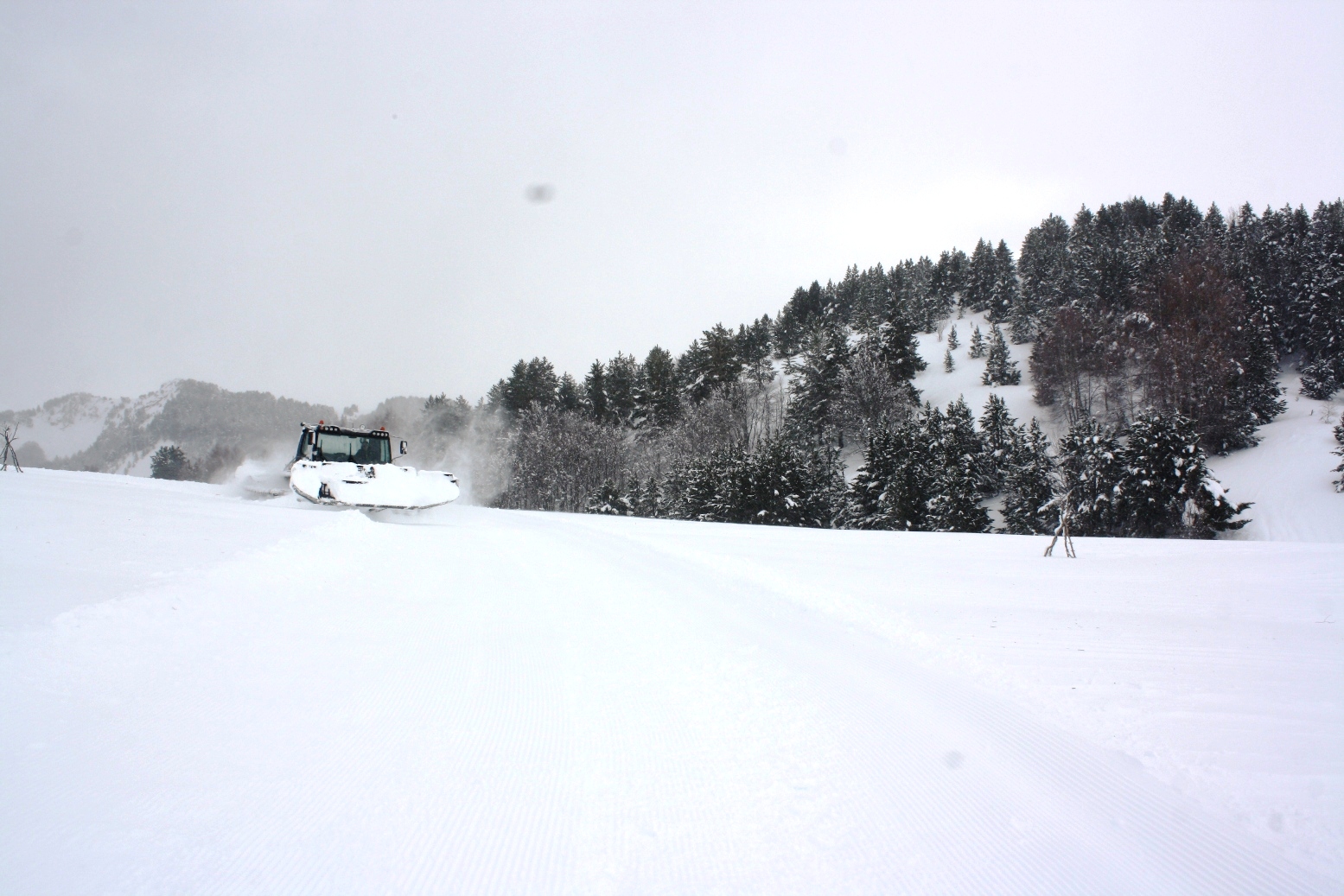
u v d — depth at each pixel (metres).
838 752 3.86
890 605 8.16
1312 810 3.37
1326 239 75.50
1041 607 8.23
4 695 3.92
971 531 44.25
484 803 3.12
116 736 3.61
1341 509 41.12
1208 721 4.54
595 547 12.98
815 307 121.88
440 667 5.09
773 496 46.94
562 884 2.53
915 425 54.97
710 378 83.69
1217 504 38.84
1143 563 11.90
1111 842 3.02
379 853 2.68
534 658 5.39
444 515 19.97
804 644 6.19
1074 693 5.04
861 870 2.72
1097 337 64.31
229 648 5.23
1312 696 5.06
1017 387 78.50
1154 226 109.19
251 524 11.35
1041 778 3.64
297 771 3.34
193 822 2.83
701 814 3.12
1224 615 7.80
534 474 72.69
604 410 89.81
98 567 7.01
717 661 5.52
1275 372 60.75
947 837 3.01
